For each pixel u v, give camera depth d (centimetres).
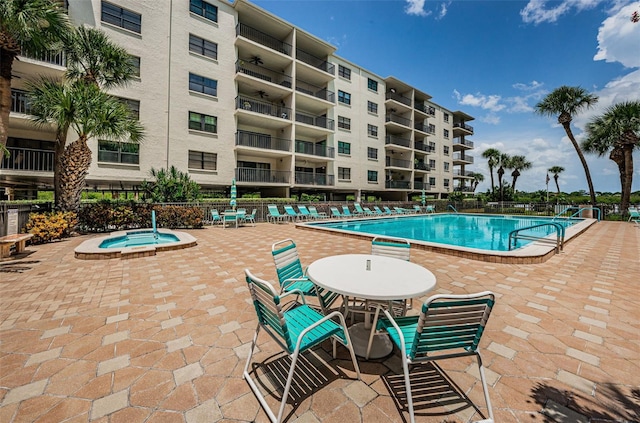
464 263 603
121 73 1095
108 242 840
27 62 1152
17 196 1580
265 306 207
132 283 458
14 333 291
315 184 2258
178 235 896
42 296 397
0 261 605
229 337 285
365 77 2722
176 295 404
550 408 190
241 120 1948
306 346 195
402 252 370
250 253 706
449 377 225
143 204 1197
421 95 3259
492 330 303
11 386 209
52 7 802
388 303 310
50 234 835
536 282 471
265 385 214
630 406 192
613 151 1936
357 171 2636
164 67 1576
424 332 175
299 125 2103
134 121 1081
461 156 4203
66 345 268
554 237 860
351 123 2589
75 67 1115
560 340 281
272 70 2150
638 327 309
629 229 1249
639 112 1692
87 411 186
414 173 3322
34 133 1333
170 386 211
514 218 2069
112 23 1432
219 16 1780
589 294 412
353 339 279
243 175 1872
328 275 264
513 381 219
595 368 235
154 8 1551
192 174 1678
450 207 3064
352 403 195
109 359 246
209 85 1742
